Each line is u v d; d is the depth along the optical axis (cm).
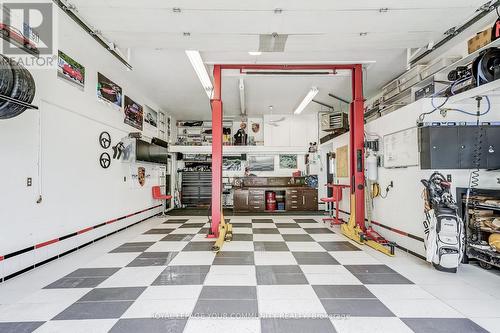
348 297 267
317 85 693
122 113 618
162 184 888
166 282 304
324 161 969
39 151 363
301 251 431
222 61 523
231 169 1093
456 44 427
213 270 343
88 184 480
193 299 262
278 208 956
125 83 636
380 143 510
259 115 1066
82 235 459
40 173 365
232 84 687
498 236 323
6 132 314
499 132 370
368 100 797
